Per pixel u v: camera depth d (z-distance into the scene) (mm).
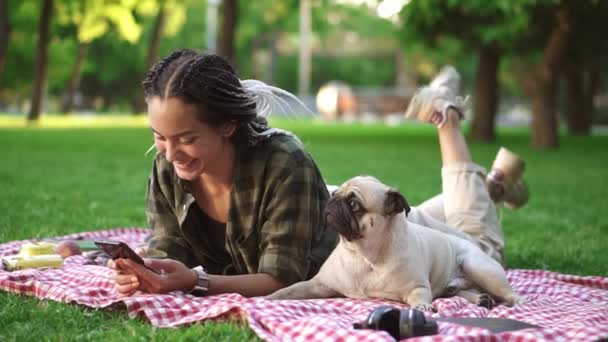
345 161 20797
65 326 4578
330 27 71250
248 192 5324
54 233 8438
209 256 5668
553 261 8008
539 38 27000
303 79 69062
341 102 63594
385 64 83562
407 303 5098
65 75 55625
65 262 6355
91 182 14297
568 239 9430
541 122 26656
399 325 4203
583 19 26188
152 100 4922
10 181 13844
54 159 19250
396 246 5055
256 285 5238
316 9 67938
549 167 20297
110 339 4328
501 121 65812
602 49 28500
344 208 4922
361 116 65812
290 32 71250
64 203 11117
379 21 72500
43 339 4332
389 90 76625
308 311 4738
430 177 17125
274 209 5305
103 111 70250
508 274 6750
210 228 5586
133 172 16672
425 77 76500
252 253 5457
